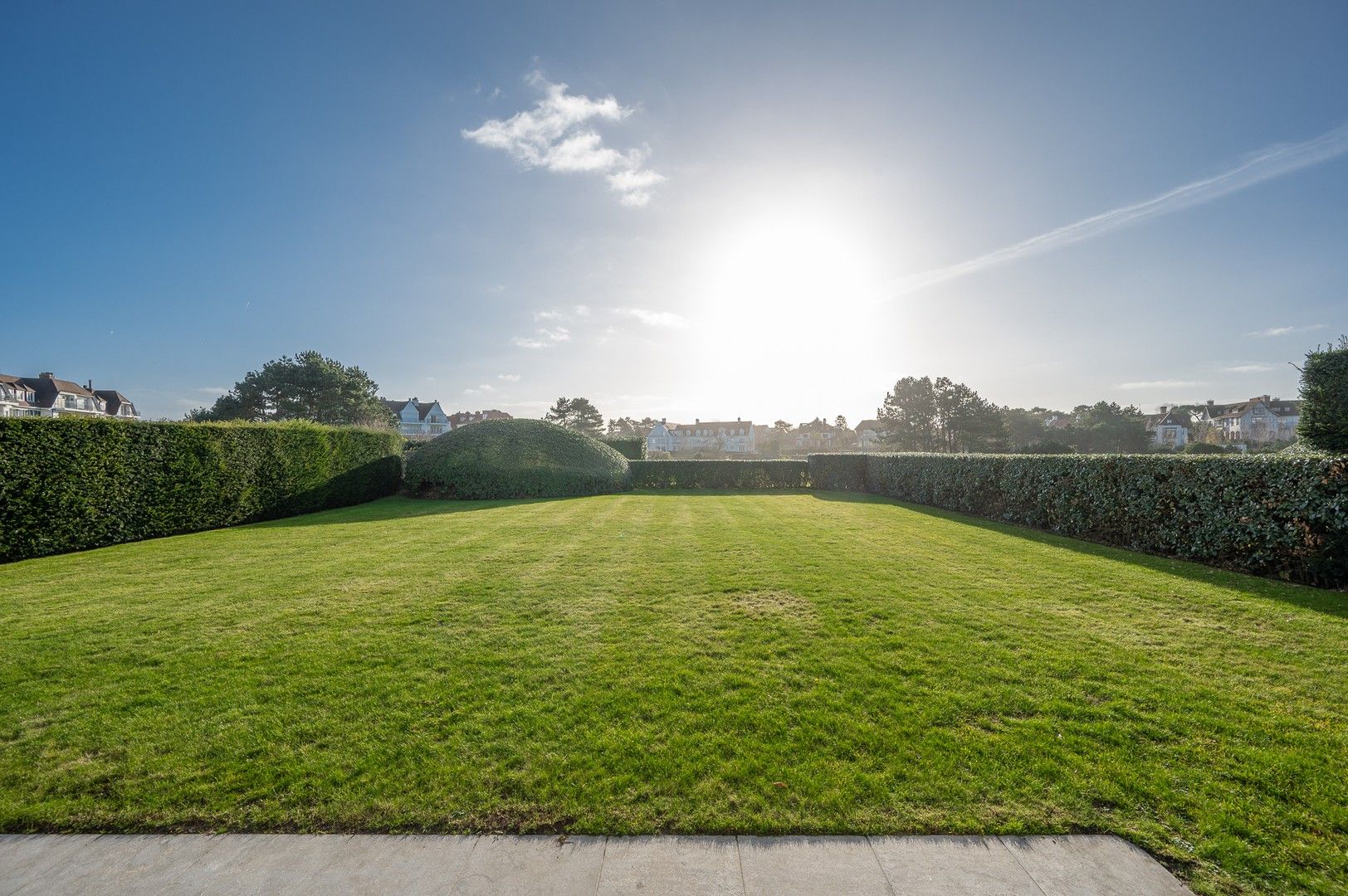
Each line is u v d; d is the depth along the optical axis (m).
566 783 2.81
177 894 2.21
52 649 4.63
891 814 2.59
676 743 3.15
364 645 4.66
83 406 58.53
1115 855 2.35
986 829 2.49
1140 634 4.83
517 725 3.37
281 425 13.98
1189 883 2.20
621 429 90.25
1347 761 2.93
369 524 12.17
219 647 4.65
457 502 17.52
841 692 3.76
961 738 3.17
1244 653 4.39
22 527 8.66
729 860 2.35
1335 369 10.01
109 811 2.68
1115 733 3.21
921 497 16.94
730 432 87.38
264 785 2.85
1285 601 5.78
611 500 17.66
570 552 8.69
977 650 4.46
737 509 14.88
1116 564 7.62
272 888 2.24
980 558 8.04
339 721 3.45
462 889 2.23
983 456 13.77
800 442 86.31
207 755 3.12
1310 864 2.26
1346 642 4.61
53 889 2.24
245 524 12.48
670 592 6.25
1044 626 5.04
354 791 2.79
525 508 15.50
